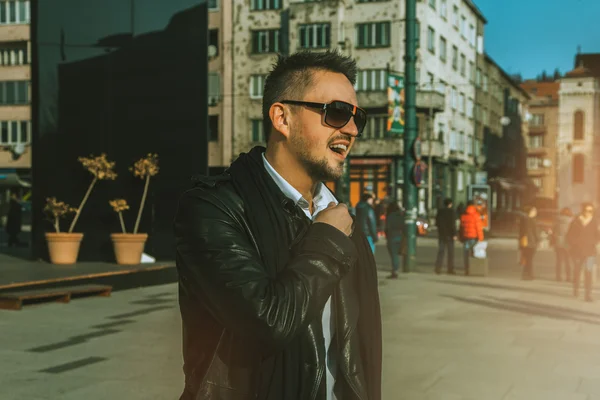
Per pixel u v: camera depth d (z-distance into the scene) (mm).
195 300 1559
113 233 14047
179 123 14367
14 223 19938
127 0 14336
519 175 75625
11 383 5199
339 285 1615
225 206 1506
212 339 1534
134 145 14328
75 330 7457
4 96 46406
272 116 1635
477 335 7508
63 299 9633
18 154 45656
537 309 9633
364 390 1580
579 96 59031
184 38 14406
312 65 1631
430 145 41500
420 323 8266
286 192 1634
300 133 1612
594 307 9984
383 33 41469
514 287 12453
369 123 41594
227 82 44094
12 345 6617
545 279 14273
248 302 1372
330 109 1590
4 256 15211
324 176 1653
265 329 1369
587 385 5414
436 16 45406
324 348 1531
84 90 14266
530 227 13930
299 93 1611
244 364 1472
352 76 1679
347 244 1492
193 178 1562
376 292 1709
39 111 14125
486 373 5766
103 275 11305
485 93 60188
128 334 7246
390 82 16484
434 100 42250
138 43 14398
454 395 5078
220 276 1409
